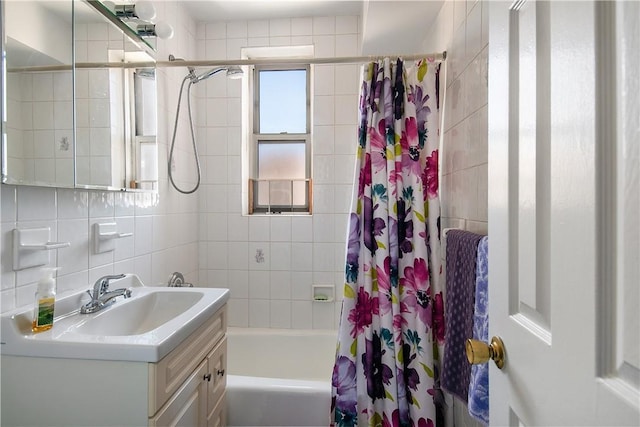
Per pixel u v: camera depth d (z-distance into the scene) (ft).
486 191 3.51
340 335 4.73
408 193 4.67
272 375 7.13
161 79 5.98
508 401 1.90
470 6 3.97
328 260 7.53
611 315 1.16
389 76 4.70
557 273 1.43
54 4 3.51
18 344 2.72
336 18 7.36
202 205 7.64
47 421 2.70
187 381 3.19
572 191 1.33
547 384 1.51
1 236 2.92
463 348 3.52
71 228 3.75
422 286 4.50
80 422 2.67
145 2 4.41
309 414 4.73
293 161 8.02
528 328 1.69
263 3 6.89
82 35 3.91
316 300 7.47
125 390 2.61
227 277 7.66
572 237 1.33
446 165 4.87
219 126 7.57
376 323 4.68
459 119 4.33
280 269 7.59
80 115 3.86
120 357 2.60
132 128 4.91
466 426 4.11
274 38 7.48
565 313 1.37
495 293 2.09
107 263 4.40
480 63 3.67
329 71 7.40
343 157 7.45
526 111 1.75
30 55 3.22
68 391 2.68
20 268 3.08
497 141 2.07
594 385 1.21
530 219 1.70
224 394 4.24
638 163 1.08
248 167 7.97
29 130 3.18
